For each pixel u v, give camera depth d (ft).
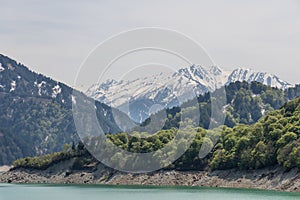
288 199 640.17
